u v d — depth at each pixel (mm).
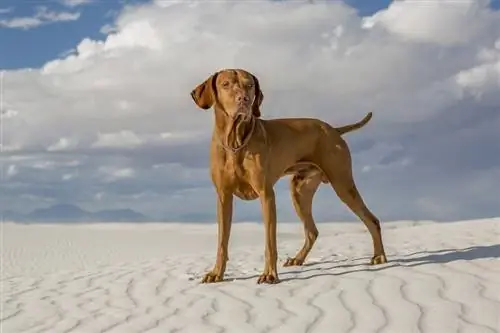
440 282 3377
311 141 3846
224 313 3189
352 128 4078
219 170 3672
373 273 3660
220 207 3756
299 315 3086
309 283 3570
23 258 13117
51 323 3322
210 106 3688
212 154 3691
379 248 3936
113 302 3578
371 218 3924
